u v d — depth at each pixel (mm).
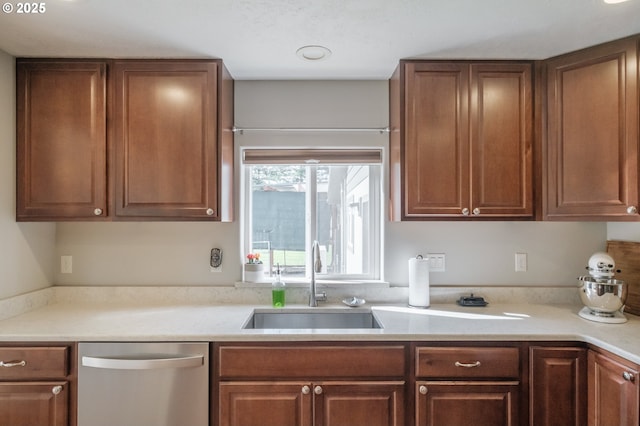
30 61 1848
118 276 2168
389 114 2193
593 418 1502
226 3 1420
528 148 1875
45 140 1840
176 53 1829
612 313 1748
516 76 1893
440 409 1553
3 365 1517
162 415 1534
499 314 1871
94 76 1853
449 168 1878
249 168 2287
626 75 1646
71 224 2158
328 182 2318
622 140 1648
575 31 1623
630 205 1622
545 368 1549
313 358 1560
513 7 1453
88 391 1524
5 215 1784
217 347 1562
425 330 1605
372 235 2287
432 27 1603
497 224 2186
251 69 2031
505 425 1548
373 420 1556
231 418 1547
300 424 1549
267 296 2156
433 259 2184
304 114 2205
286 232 2322
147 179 1850
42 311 1916
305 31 1636
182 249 2182
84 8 1445
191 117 1866
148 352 1545
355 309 2006
